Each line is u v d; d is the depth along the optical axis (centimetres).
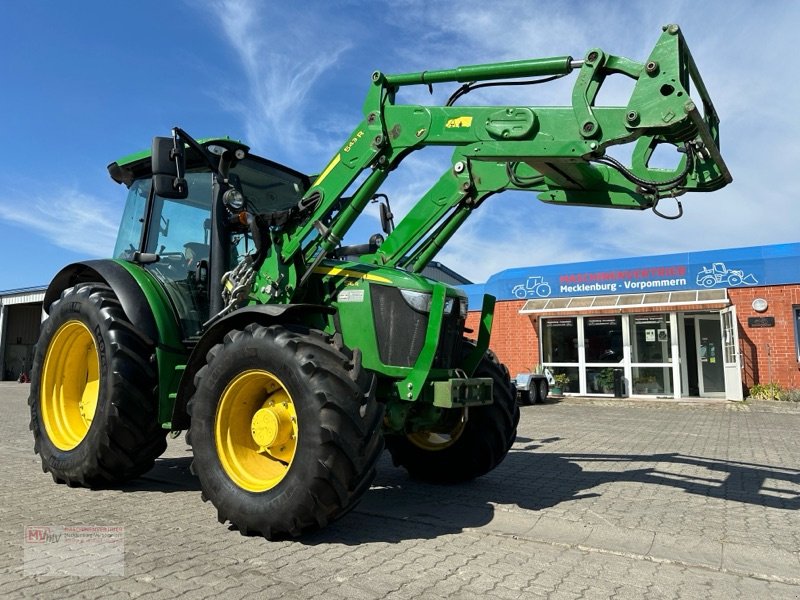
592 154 357
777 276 1386
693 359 1548
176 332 467
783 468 585
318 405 333
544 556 326
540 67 377
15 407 1284
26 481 506
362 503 442
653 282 1526
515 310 1706
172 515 398
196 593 265
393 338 406
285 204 541
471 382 407
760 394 1354
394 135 421
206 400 381
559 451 692
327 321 432
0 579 279
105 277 481
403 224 467
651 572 304
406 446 531
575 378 1614
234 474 368
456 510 421
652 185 362
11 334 2934
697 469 580
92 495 455
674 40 331
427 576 291
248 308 387
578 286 1620
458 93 416
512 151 382
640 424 981
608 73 361
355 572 294
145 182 555
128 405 450
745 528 382
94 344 482
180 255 507
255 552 323
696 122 323
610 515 410
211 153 481
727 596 275
